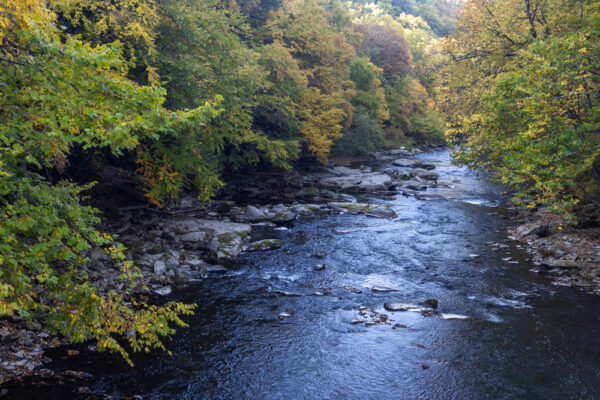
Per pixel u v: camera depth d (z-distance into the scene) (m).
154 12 16.25
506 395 8.66
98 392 8.37
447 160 50.44
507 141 14.59
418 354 10.23
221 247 17.61
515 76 13.24
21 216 5.75
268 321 11.85
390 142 61.84
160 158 18.83
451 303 13.07
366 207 25.48
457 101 25.28
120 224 18.69
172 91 17.78
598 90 13.37
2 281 5.36
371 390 8.85
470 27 25.36
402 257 17.36
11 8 6.00
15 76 6.18
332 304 13.01
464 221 23.16
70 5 13.77
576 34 12.10
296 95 36.00
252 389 8.81
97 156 19.69
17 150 5.56
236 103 22.59
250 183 31.53
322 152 37.41
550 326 11.55
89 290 6.17
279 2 43.00
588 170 17.97
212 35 19.53
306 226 22.19
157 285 13.92
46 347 9.77
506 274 15.41
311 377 9.28
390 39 76.31
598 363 9.77
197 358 9.93
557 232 19.25
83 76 5.50
